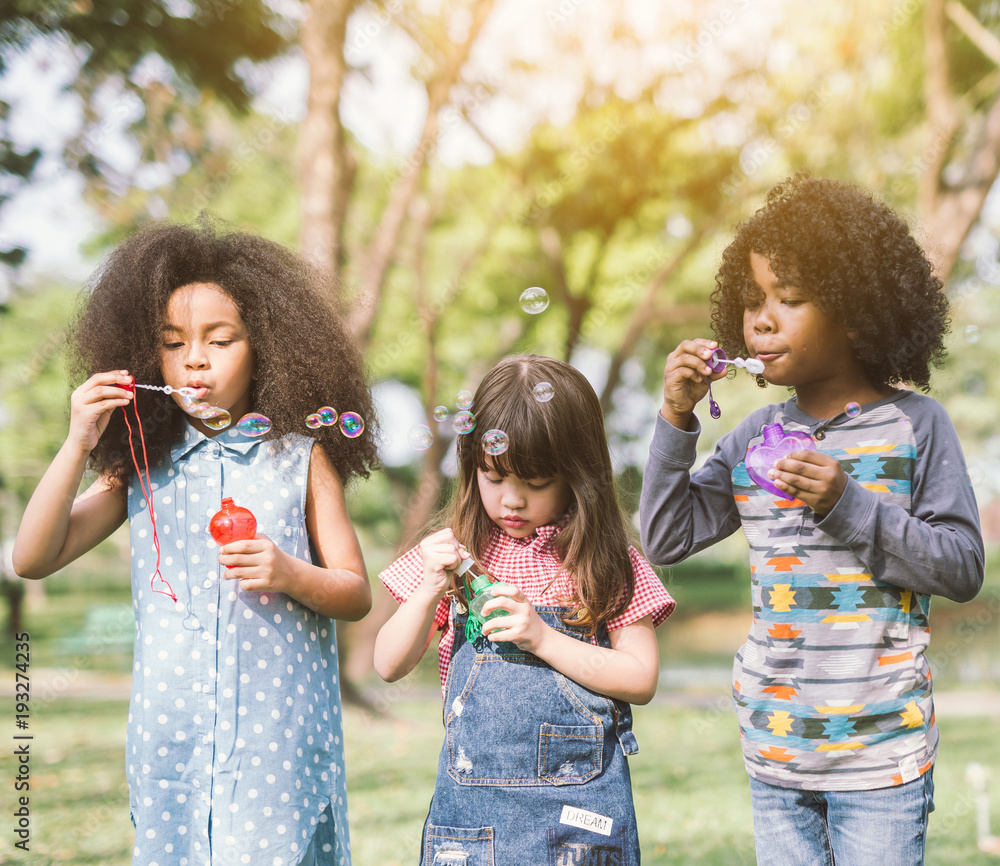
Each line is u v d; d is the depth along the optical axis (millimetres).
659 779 4566
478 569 1673
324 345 1849
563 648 1604
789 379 1712
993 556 15305
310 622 1690
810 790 1630
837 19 8188
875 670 1616
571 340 11805
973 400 13000
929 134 7617
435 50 8078
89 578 21109
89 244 8008
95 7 6004
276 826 1564
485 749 1576
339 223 7207
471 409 1728
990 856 3078
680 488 1840
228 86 6918
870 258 1656
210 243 1807
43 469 9312
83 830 3457
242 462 1715
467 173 12188
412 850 3303
